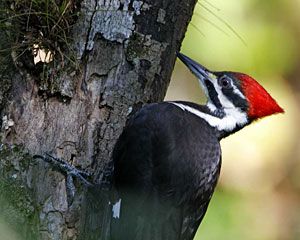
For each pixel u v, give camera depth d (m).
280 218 15.19
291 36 15.36
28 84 10.46
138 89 11.17
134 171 10.98
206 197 11.33
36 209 10.29
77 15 10.77
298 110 15.62
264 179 15.55
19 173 10.27
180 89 16.58
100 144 10.89
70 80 10.65
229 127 11.88
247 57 14.96
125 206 10.95
